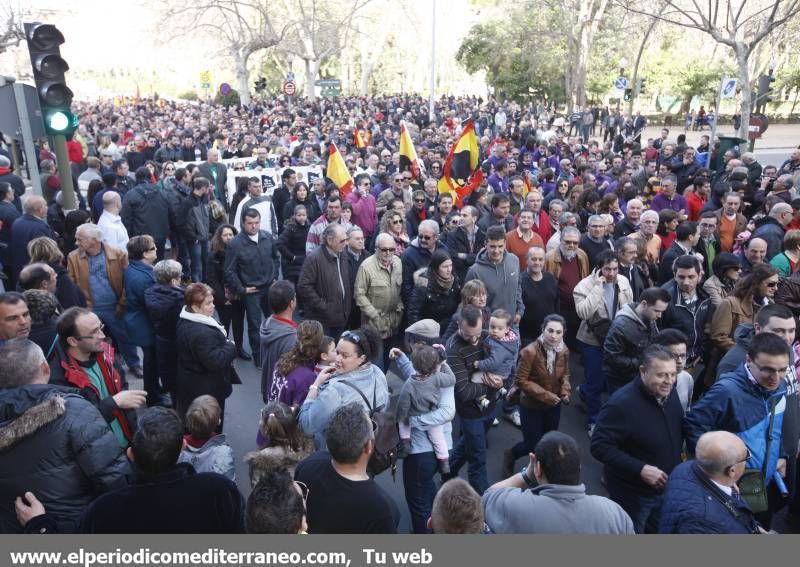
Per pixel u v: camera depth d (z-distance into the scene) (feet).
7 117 26.96
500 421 22.82
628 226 28.35
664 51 140.56
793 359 15.51
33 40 26.48
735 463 11.12
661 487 13.41
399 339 24.03
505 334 17.46
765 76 70.33
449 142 66.08
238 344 27.02
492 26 143.84
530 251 23.20
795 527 17.01
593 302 21.09
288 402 15.57
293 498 9.57
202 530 10.21
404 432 15.08
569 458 10.69
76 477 11.37
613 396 14.39
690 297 20.25
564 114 144.87
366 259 22.95
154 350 21.44
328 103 136.26
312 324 15.84
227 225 25.61
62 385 14.33
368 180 34.96
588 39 118.62
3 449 10.84
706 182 34.30
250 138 64.90
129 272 20.93
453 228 27.07
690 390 15.26
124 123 99.35
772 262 23.26
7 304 14.85
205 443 13.42
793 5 58.23
